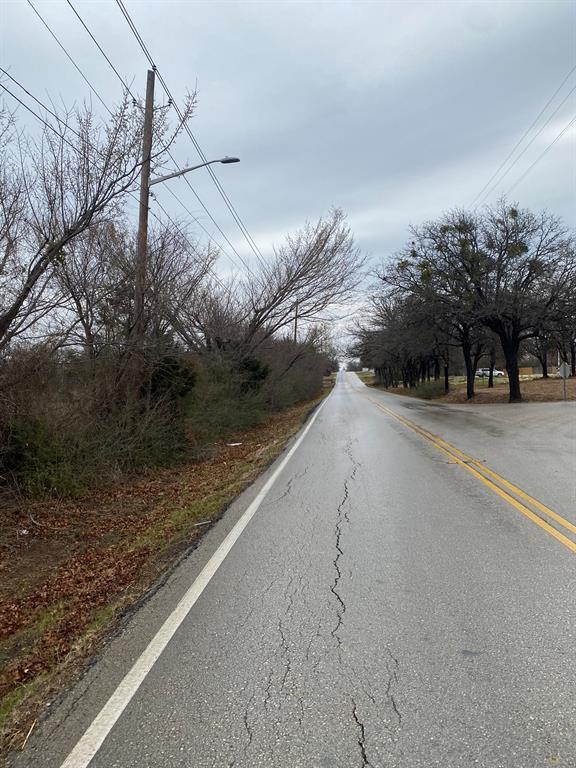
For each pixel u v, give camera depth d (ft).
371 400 135.44
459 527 20.75
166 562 18.89
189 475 38.50
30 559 21.15
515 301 89.35
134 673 11.43
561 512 22.17
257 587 15.80
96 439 33.50
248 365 79.15
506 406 86.94
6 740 9.62
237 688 10.66
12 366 26.22
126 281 37.47
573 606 13.56
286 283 73.87
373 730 9.20
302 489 29.55
